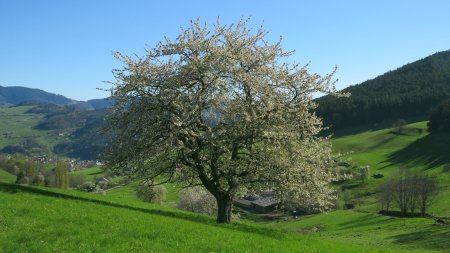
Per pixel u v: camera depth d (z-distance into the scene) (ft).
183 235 70.64
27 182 458.50
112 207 93.91
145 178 105.29
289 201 102.42
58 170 399.85
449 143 575.38
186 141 95.09
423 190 358.64
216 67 95.45
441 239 240.53
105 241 63.77
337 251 76.33
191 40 98.94
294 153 95.04
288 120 95.66
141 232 69.77
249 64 98.73
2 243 60.39
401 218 344.28
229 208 101.09
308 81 97.35
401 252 88.02
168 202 364.99
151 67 100.12
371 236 276.00
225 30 102.37
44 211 77.46
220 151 94.48
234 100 100.12
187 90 97.76
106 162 101.14
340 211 395.96
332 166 100.73
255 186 102.47
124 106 100.58
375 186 476.54
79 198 105.70
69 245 60.90
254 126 92.79
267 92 94.99
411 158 565.53
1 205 77.71
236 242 70.69
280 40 103.81
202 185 109.29
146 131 95.66
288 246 74.38
